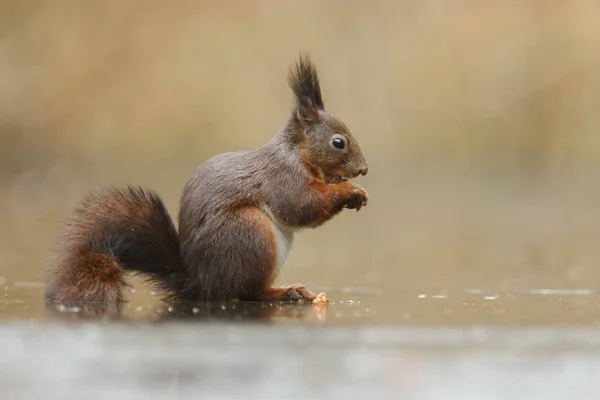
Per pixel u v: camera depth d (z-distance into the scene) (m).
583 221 18.30
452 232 17.11
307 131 8.63
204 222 7.91
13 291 8.98
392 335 5.62
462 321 6.51
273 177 8.16
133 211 8.08
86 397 4.21
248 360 4.91
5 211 19.17
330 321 6.42
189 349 5.14
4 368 4.72
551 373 4.69
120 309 7.25
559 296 8.98
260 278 7.89
